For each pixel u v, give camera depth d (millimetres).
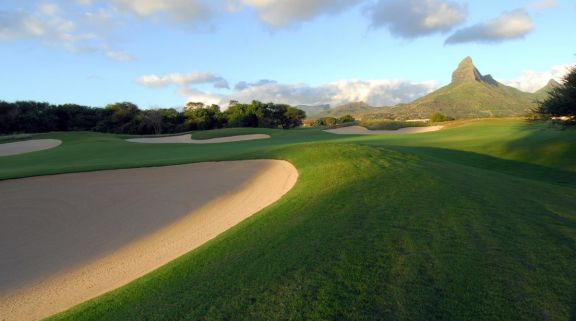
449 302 5488
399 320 5121
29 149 44250
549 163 21812
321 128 67500
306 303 5633
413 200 10539
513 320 5031
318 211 10016
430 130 55250
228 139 50250
